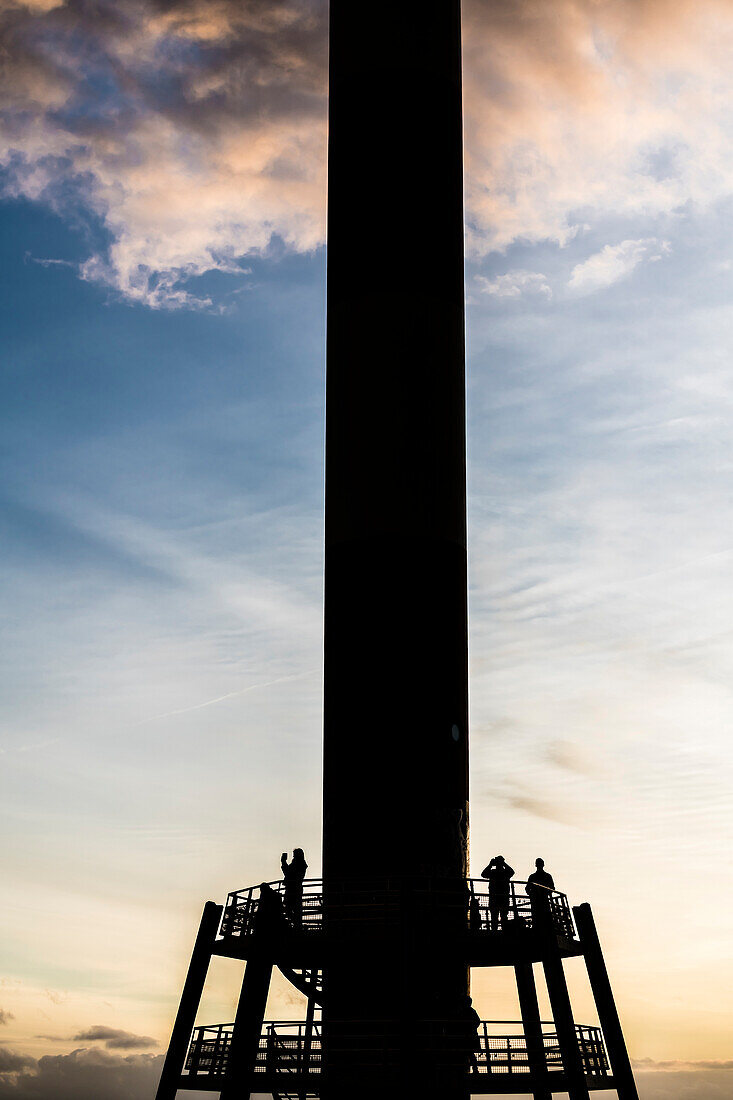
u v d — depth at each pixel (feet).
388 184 137.90
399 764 120.57
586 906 120.26
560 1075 107.45
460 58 150.20
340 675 124.98
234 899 116.78
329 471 132.67
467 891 115.75
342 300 136.05
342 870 118.93
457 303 137.69
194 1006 112.16
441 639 125.39
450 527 129.59
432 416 131.64
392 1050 106.52
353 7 146.00
